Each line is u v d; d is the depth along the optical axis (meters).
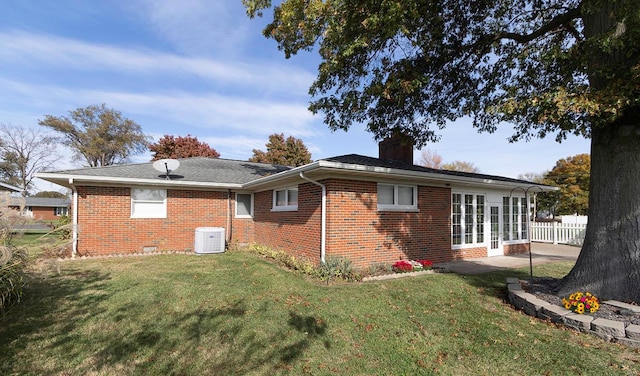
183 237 12.36
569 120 5.20
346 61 7.25
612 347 3.98
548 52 5.52
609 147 5.34
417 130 9.05
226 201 13.27
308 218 9.27
